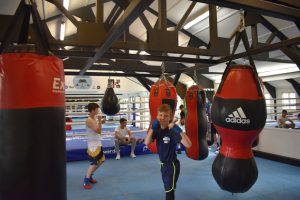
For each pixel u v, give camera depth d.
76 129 9.66
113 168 4.82
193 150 3.40
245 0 1.30
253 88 1.59
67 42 2.33
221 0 1.24
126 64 4.29
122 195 3.43
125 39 2.70
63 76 1.24
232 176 1.57
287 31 4.83
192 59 3.40
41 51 1.20
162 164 2.56
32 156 1.06
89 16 4.23
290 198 3.26
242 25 1.61
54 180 1.12
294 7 1.50
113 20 3.28
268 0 1.44
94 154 3.72
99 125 3.77
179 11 4.87
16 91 1.07
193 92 3.49
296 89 8.67
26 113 1.06
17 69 1.07
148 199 3.29
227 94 1.62
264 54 5.08
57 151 1.14
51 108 1.13
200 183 3.88
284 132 5.09
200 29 5.41
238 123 1.55
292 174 4.28
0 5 2.88
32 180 1.06
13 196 1.04
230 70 1.68
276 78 8.16
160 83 3.31
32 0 1.20
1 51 1.27
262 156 5.51
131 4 1.34
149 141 2.56
